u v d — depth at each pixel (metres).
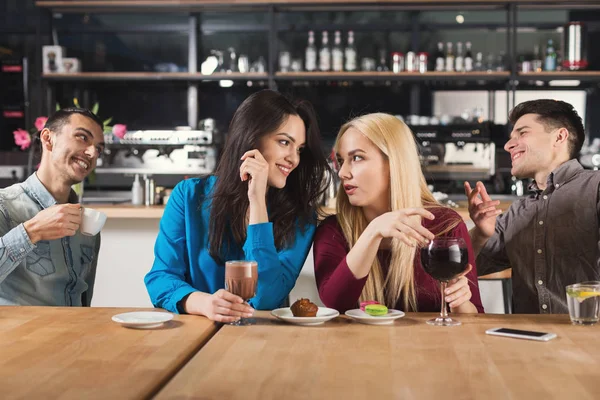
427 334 1.35
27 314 1.55
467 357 1.16
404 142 1.81
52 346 1.24
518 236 2.18
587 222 2.09
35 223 1.73
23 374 1.05
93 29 6.19
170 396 0.94
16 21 6.18
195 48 6.07
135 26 6.19
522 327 1.43
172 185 5.91
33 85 6.06
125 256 3.67
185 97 6.27
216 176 1.94
